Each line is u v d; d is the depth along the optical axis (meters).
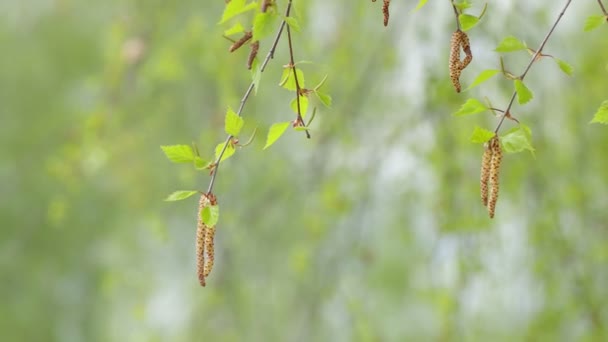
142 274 12.31
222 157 4.09
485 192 4.08
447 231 9.12
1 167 14.23
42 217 14.20
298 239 11.05
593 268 9.55
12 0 14.09
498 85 8.88
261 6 3.83
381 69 9.98
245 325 11.12
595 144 9.78
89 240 14.12
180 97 11.35
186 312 12.39
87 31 14.00
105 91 10.64
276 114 11.04
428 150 9.53
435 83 8.94
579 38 10.02
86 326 14.77
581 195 9.51
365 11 10.11
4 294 14.62
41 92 14.17
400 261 11.09
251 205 10.83
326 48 10.24
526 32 9.01
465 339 9.70
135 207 11.88
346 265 10.30
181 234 12.49
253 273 11.20
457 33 4.07
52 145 14.15
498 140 4.05
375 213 10.31
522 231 9.73
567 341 9.64
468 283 9.48
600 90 9.72
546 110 9.69
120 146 11.15
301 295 10.59
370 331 10.41
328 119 10.04
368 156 10.09
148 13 10.57
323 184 10.32
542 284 9.64
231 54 9.74
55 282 14.60
